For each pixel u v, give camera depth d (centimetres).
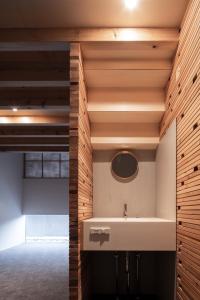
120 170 365
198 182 200
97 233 259
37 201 1032
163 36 255
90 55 279
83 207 276
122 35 257
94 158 369
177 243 254
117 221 262
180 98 248
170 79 287
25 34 262
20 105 430
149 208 362
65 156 1042
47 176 1042
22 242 1024
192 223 212
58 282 499
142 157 369
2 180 898
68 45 278
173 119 272
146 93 311
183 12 237
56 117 528
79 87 257
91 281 344
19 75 353
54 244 985
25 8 235
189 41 223
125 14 241
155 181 364
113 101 310
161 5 229
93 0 224
